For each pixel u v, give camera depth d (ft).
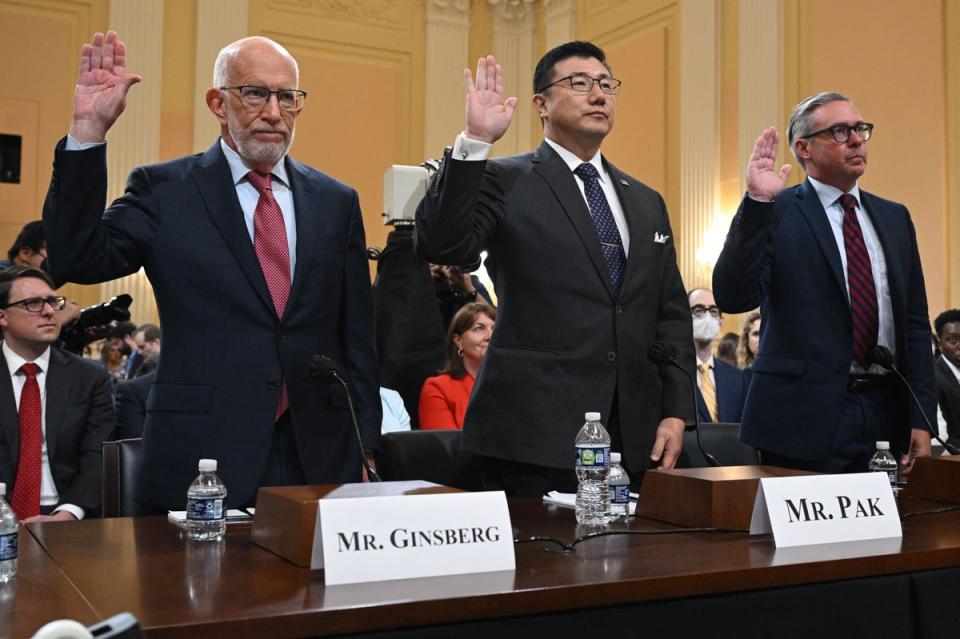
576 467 6.48
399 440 8.38
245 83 7.10
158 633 3.46
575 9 34.22
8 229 29.40
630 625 4.20
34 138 29.86
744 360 18.52
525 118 35.86
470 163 6.88
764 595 4.49
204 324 6.97
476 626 3.92
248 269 7.07
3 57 29.71
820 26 25.79
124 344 22.41
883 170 24.03
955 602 4.98
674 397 7.79
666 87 30.42
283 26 33.55
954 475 6.79
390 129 34.94
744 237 7.85
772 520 5.12
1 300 10.85
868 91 24.44
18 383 11.05
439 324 13.11
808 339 8.24
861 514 5.39
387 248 13.02
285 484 6.98
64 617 3.66
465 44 35.94
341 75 34.30
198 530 5.46
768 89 26.94
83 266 6.53
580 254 7.58
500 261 7.71
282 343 7.02
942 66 22.70
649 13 31.22
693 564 4.58
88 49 6.51
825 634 4.62
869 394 8.31
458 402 12.08
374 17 34.94
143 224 7.04
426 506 4.50
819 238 8.37
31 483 10.78
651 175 30.86
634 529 5.63
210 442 6.75
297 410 6.99
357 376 7.48
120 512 7.57
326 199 7.54
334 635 3.72
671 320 8.14
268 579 4.30
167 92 31.55
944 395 16.85
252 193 7.43
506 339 7.55
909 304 8.71
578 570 4.46
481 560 4.46
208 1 32.04
